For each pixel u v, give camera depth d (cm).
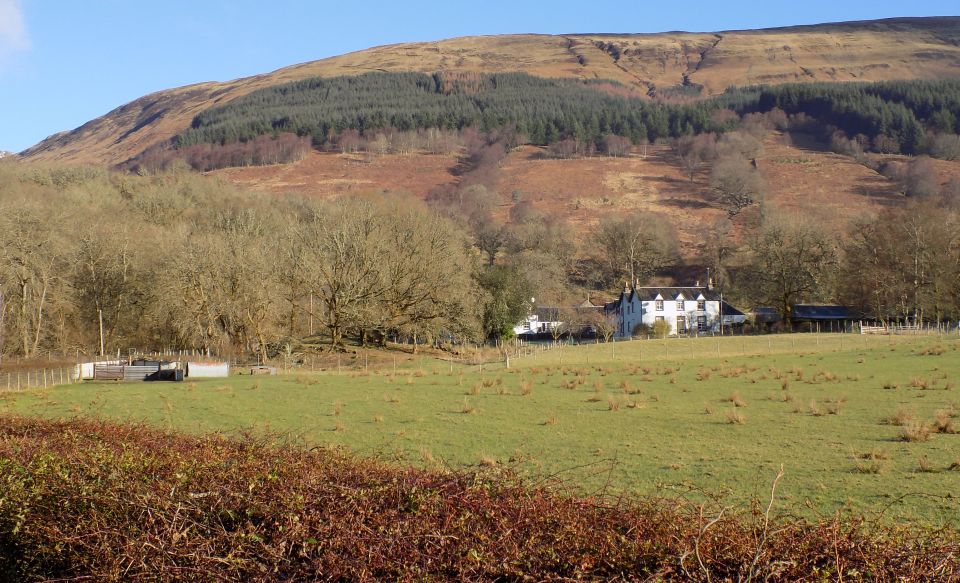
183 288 5897
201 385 3869
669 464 1504
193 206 9006
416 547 633
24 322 5853
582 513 690
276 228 8062
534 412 2395
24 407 2902
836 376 3186
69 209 6900
